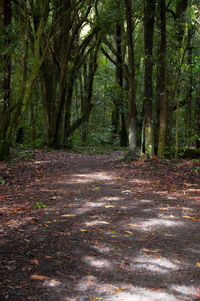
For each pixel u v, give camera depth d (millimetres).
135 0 11141
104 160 11398
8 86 10070
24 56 10242
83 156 12828
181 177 7812
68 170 8867
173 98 11016
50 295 2426
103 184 6918
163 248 3459
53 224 4109
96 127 25125
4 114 9734
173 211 4895
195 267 3029
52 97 15211
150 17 9930
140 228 4086
